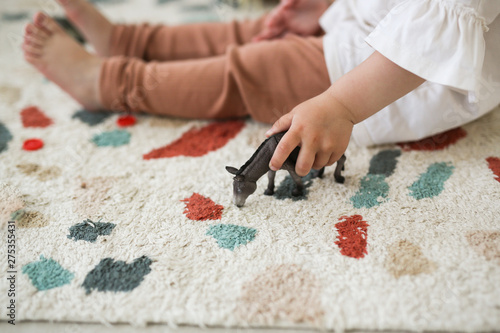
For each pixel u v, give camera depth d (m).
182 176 0.84
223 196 0.78
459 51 0.66
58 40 1.00
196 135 0.98
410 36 0.68
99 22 1.11
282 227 0.70
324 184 0.80
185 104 1.00
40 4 1.72
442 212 0.71
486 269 0.60
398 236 0.67
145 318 0.57
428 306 0.56
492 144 0.87
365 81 0.69
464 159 0.84
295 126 0.68
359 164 0.85
